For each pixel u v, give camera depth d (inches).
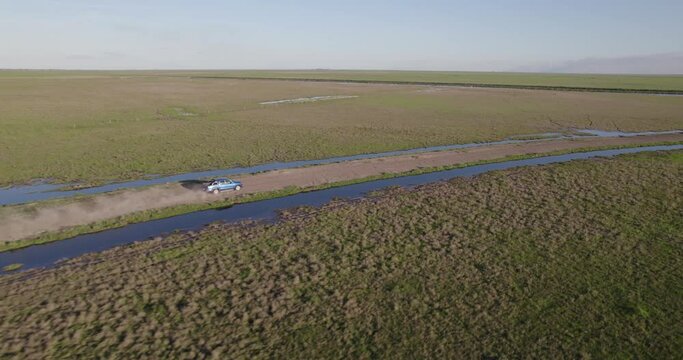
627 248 1280.8
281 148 2527.1
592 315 967.0
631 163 2237.9
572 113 4119.1
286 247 1268.5
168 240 1315.2
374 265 1169.4
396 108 4360.2
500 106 4613.7
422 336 893.2
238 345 855.1
